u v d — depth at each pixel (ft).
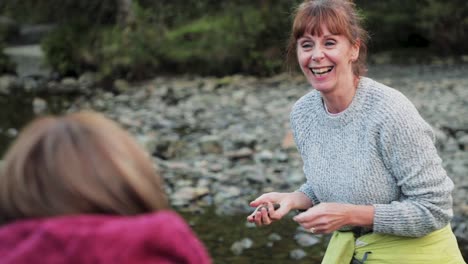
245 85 46.21
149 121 34.42
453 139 27.84
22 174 4.58
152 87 46.52
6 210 4.56
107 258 4.39
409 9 59.26
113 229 4.46
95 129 4.78
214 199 20.98
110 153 4.70
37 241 4.37
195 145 28.48
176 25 59.98
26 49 63.98
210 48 50.70
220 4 61.21
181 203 20.52
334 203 8.81
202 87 46.01
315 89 9.30
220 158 26.14
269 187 22.16
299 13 9.16
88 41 52.29
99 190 4.60
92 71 51.29
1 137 31.53
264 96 41.01
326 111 9.31
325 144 9.29
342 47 8.96
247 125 32.45
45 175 4.58
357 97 9.01
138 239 4.46
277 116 34.45
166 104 39.91
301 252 16.30
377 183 8.90
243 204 20.44
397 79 45.98
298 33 9.18
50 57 52.08
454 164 23.86
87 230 4.42
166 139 29.86
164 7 61.52
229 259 16.15
